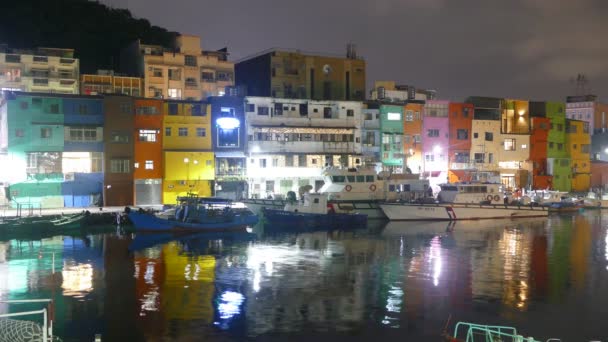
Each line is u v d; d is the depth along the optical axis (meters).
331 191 57.00
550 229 52.53
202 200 49.31
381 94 76.62
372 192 58.28
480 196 59.75
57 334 22.56
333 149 68.81
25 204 54.47
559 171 85.44
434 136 75.81
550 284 30.61
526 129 83.00
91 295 27.89
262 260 36.34
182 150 61.59
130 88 70.88
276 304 26.59
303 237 46.59
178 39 76.50
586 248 41.72
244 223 49.88
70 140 57.62
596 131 109.69
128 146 59.66
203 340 22.08
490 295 28.36
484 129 79.06
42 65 66.56
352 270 33.53
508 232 50.25
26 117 56.06
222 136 64.31
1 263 34.94
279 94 78.06
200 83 75.00
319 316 24.91
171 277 31.56
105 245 41.44
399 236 47.34
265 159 65.38
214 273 32.56
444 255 38.56
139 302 26.80
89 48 83.94
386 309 25.95
